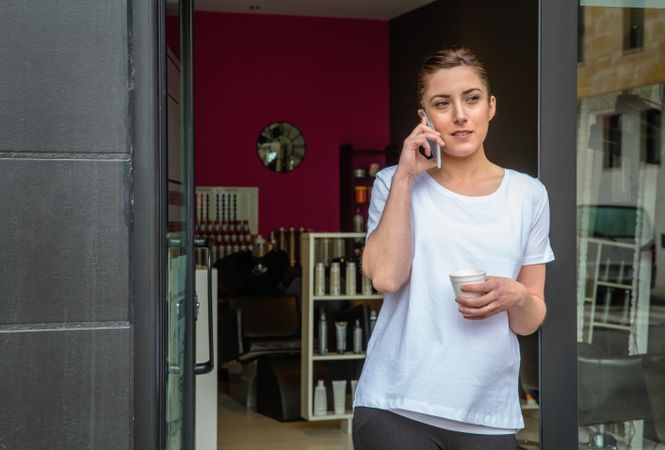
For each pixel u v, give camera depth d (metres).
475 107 2.05
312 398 5.82
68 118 2.02
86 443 2.03
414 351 2.02
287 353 6.70
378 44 9.95
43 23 2.01
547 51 2.46
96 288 2.03
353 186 9.51
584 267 2.60
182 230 2.45
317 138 9.77
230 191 9.50
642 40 2.60
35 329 2.01
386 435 2.04
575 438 2.48
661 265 2.63
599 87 2.58
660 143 2.62
